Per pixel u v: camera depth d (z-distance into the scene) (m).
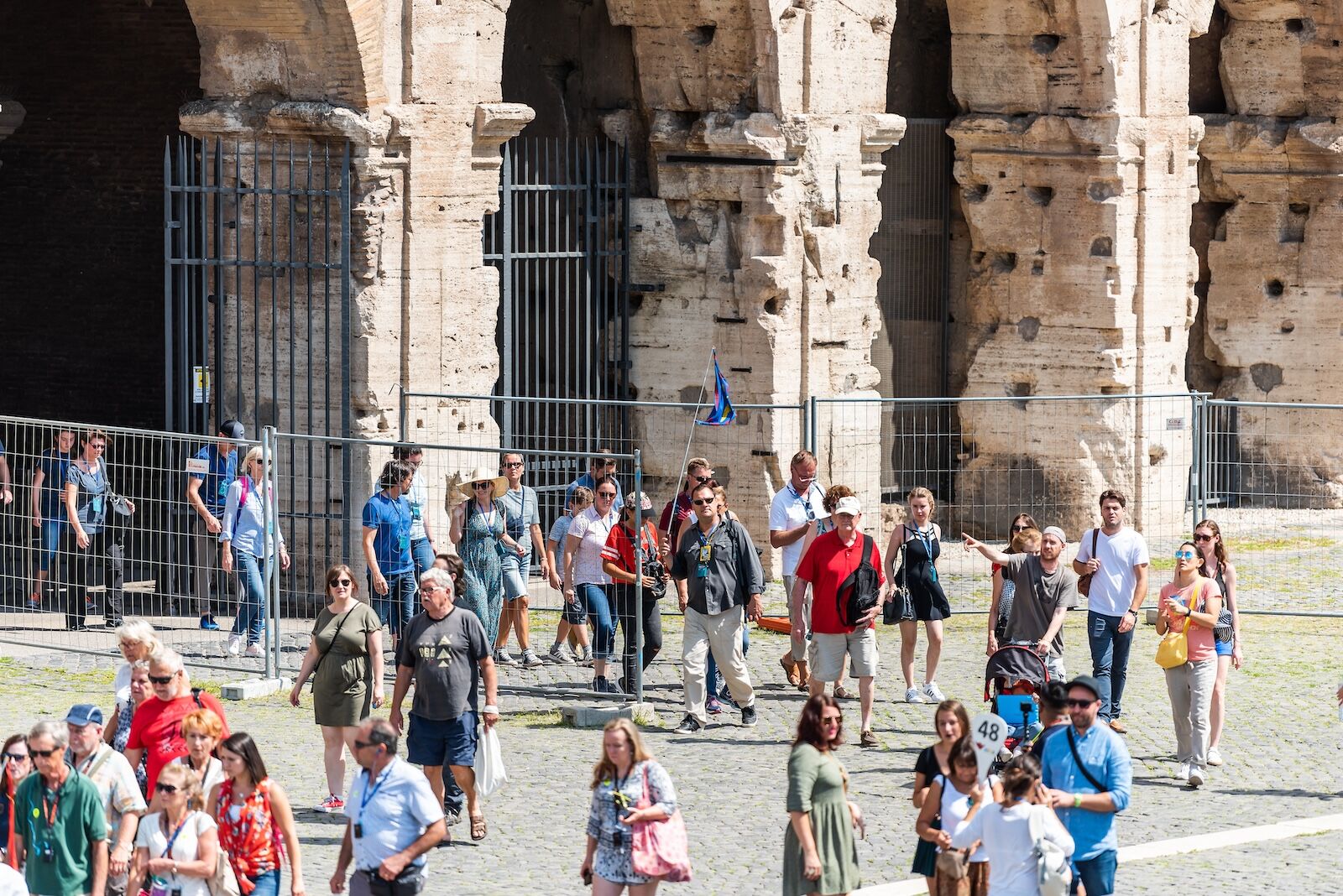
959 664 45.56
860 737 38.53
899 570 41.56
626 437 57.75
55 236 68.62
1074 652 46.97
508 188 51.72
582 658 44.97
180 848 25.30
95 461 46.47
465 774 31.78
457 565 34.50
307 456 48.12
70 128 67.75
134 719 29.42
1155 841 32.69
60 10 67.06
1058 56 60.56
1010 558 38.06
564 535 43.50
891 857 31.44
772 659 45.56
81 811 26.20
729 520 39.31
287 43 48.22
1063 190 61.06
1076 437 61.59
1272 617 51.16
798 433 56.12
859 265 57.34
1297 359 68.25
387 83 48.34
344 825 32.69
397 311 49.16
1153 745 39.00
